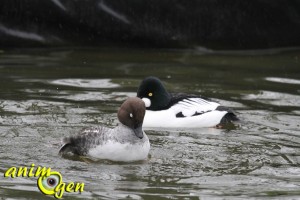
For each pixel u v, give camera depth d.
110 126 13.42
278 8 21.92
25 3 20.61
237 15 21.77
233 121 14.21
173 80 17.44
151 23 21.44
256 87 16.91
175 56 20.80
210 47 21.92
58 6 20.78
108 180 10.60
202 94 16.14
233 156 11.99
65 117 13.90
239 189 10.34
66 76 17.45
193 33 21.70
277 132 13.51
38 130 13.00
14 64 18.70
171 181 10.63
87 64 19.09
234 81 17.52
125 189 10.22
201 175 10.97
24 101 14.88
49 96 15.40
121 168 11.16
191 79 17.62
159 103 14.45
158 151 12.15
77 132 11.95
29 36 20.89
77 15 21.02
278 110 14.95
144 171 11.06
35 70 18.05
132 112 11.23
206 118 14.09
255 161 11.74
